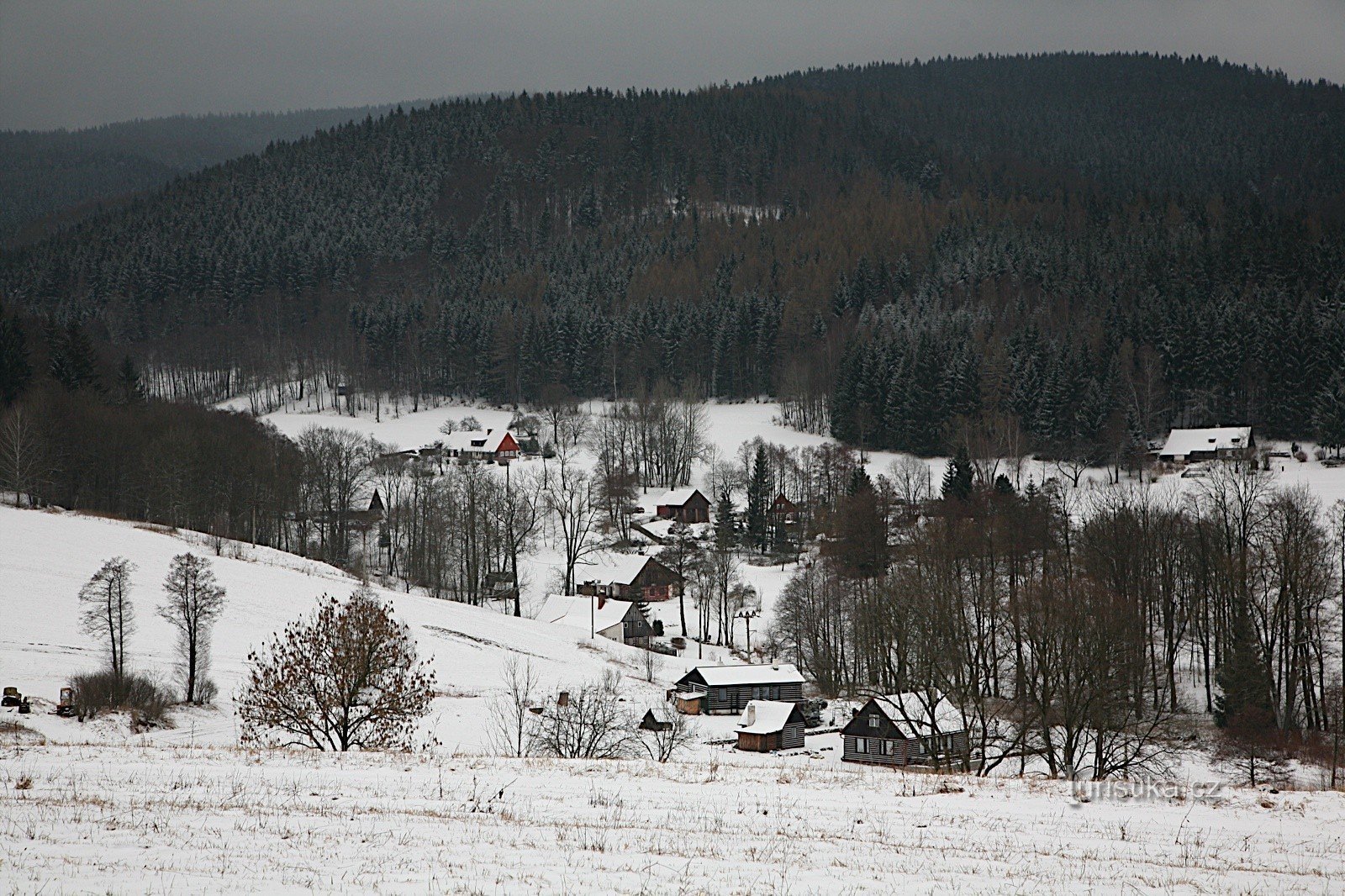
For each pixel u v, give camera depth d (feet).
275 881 61.46
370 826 73.87
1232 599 216.74
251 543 337.93
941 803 88.02
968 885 66.59
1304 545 224.33
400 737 164.35
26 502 338.75
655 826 77.25
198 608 188.85
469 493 368.89
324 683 131.54
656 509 457.27
